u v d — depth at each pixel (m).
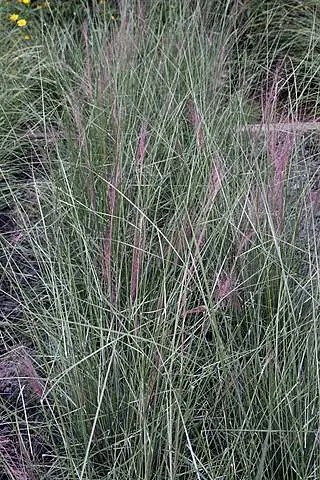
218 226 2.62
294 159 3.33
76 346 2.45
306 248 2.75
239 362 2.36
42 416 2.50
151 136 3.44
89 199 3.09
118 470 2.13
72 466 2.16
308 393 2.12
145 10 4.90
